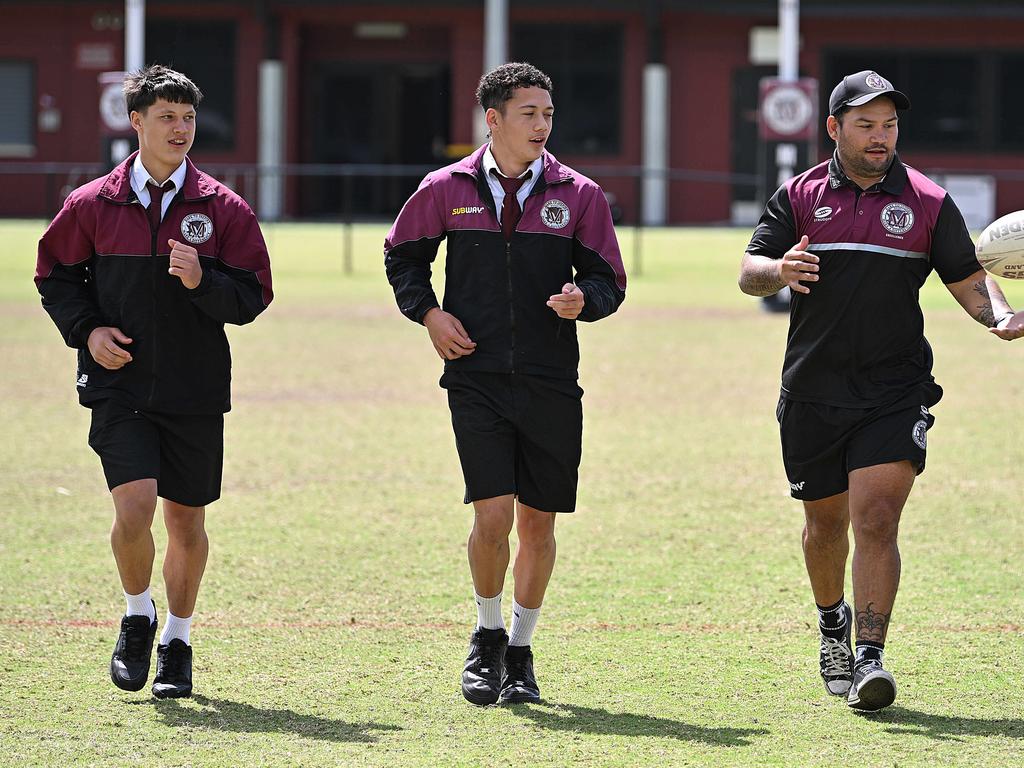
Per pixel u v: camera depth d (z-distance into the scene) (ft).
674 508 75.51
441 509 75.20
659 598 59.06
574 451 46.96
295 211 298.35
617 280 46.88
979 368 120.88
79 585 60.44
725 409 104.58
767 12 285.84
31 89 296.30
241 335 139.23
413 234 47.19
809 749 41.75
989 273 46.52
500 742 42.55
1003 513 73.82
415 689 47.80
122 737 42.86
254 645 52.54
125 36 294.05
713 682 48.47
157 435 46.85
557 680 48.80
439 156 302.45
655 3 286.25
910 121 292.61
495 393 46.32
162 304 46.21
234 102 295.07
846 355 45.75
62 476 82.28
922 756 41.11
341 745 42.27
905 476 45.09
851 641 50.78
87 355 47.11
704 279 191.52
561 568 63.77
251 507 75.20
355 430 96.32
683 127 295.28
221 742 42.47
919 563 64.44
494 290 46.32
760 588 60.54
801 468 46.93
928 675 48.96
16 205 296.71
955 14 284.61
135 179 46.21
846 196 45.98
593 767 40.42
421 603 58.29
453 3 287.07
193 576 47.75
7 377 115.65
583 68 294.25
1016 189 289.94
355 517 73.26
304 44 300.81
